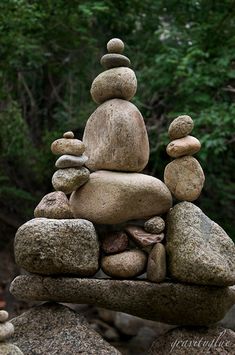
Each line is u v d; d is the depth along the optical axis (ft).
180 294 15.15
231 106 27.12
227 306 15.75
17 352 13.61
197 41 28.94
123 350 26.14
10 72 31.14
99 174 15.88
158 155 30.40
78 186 15.83
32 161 32.27
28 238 14.64
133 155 15.88
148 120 30.94
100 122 16.16
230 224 31.60
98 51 31.68
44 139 31.81
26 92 33.91
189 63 28.35
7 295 31.01
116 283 15.05
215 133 26.86
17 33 27.53
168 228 15.74
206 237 15.38
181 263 15.06
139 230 15.67
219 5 29.37
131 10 30.58
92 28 32.09
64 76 33.06
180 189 16.14
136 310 15.37
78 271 14.90
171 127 16.39
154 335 26.45
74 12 28.94
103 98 16.51
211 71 28.02
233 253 15.55
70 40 30.25
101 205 15.49
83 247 14.93
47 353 14.87
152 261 15.29
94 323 28.14
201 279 14.92
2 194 32.81
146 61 31.14
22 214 33.68
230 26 28.96
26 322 15.47
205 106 28.63
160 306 15.28
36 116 33.78
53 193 15.65
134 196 15.42
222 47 28.55
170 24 32.07
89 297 15.06
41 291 15.15
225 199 31.71
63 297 15.14
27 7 26.43
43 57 30.83
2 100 31.19
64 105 32.17
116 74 16.24
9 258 33.32
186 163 16.20
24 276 15.35
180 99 30.19
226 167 31.91
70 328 15.16
